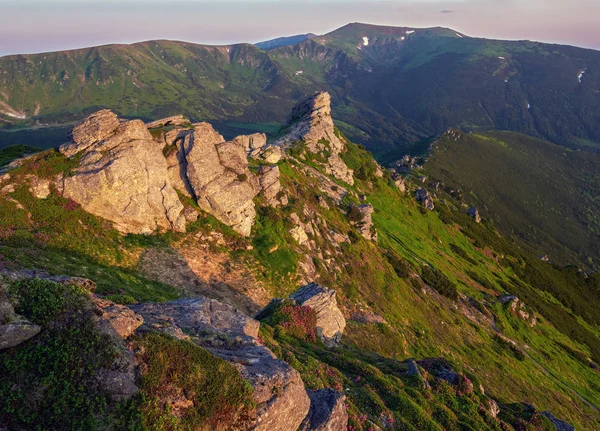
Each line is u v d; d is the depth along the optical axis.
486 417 30.53
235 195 53.66
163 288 40.31
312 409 19.41
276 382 17.30
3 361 12.78
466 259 129.25
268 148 84.06
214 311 24.22
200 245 49.91
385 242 99.50
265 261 54.12
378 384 29.20
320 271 61.47
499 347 83.94
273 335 33.56
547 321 119.94
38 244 35.50
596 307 158.75
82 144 44.41
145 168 46.59
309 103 142.50
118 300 22.28
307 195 82.81
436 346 66.94
